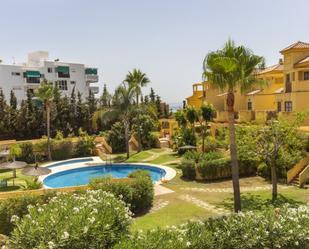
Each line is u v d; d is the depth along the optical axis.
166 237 9.20
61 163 38.97
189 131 39.69
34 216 9.33
